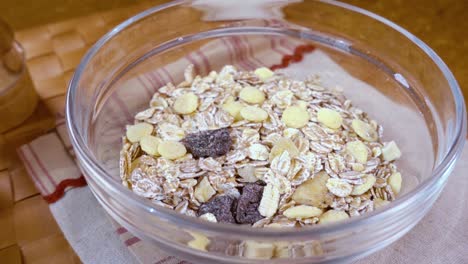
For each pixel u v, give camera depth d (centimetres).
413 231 24
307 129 26
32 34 33
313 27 29
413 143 26
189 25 29
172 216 19
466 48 32
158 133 26
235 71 29
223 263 21
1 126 28
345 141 26
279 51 31
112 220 24
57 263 23
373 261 23
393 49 27
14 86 28
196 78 29
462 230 24
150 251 23
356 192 24
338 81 29
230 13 29
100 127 26
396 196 24
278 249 20
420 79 26
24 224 25
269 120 26
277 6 29
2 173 27
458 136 21
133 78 28
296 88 28
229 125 26
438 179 20
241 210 23
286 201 23
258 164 24
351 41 29
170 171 24
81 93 24
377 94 28
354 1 35
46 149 27
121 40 26
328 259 20
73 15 34
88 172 21
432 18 34
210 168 24
